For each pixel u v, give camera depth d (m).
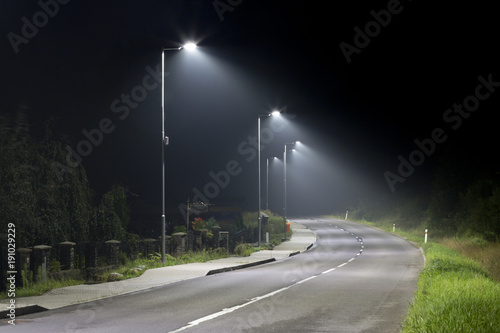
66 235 21.28
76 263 21.34
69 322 10.86
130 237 26.56
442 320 8.95
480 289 12.44
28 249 18.17
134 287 16.97
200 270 22.70
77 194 22.28
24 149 20.81
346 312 12.34
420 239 47.50
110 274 19.42
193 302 13.83
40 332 9.79
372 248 41.25
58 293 15.47
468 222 41.50
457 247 34.25
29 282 17.66
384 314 12.09
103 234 24.05
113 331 9.93
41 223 20.06
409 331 9.35
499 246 30.78
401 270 24.45
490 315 9.29
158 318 11.36
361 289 16.97
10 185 19.28
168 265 25.14
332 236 55.69
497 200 35.31
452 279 15.07
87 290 16.17
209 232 36.06
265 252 36.62
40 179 21.28
